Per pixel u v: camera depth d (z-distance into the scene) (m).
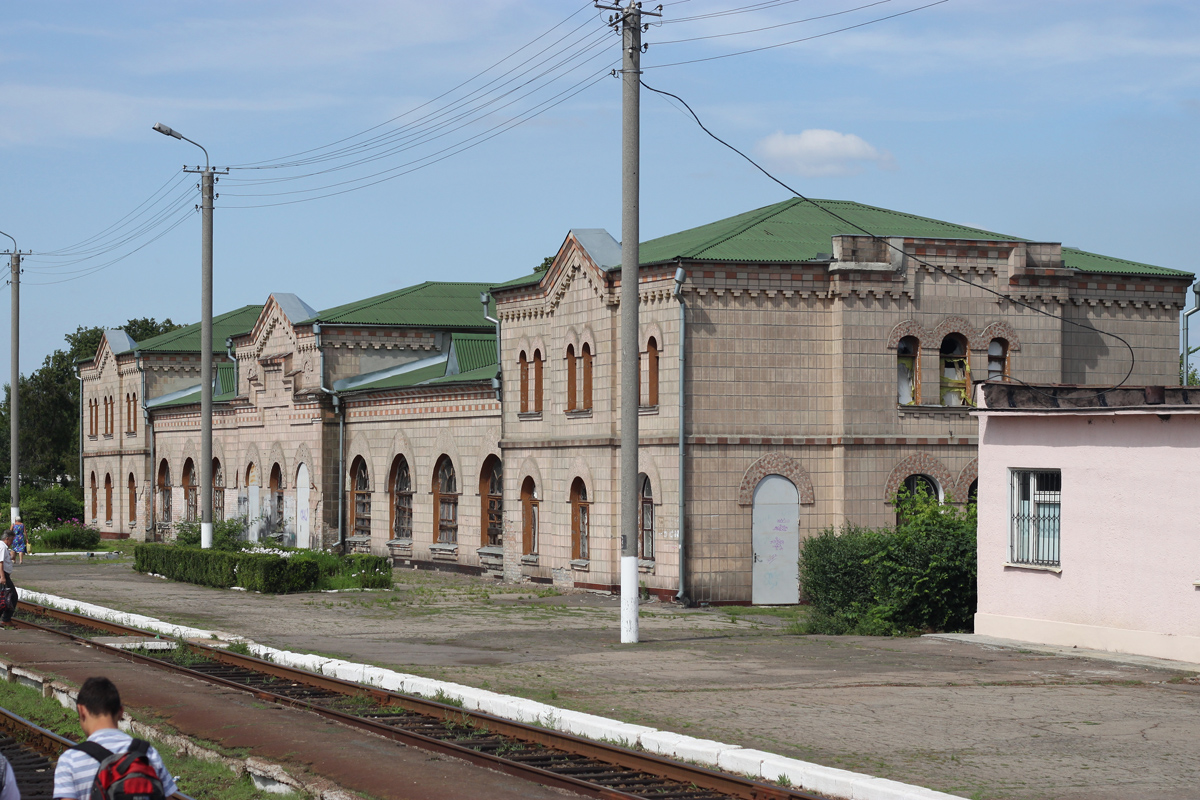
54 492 65.56
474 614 27.33
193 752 13.10
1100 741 12.83
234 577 34.47
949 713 14.42
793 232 32.50
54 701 16.70
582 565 33.06
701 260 29.30
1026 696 15.58
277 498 50.31
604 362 32.09
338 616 27.02
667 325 29.69
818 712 14.54
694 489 29.30
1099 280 32.34
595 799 11.04
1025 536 21.28
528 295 36.06
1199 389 19.58
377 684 17.56
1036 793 10.72
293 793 11.41
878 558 23.09
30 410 92.06
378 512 44.38
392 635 23.38
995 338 31.14
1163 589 18.81
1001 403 21.70
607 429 31.92
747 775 11.77
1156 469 18.97
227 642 22.16
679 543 29.14
